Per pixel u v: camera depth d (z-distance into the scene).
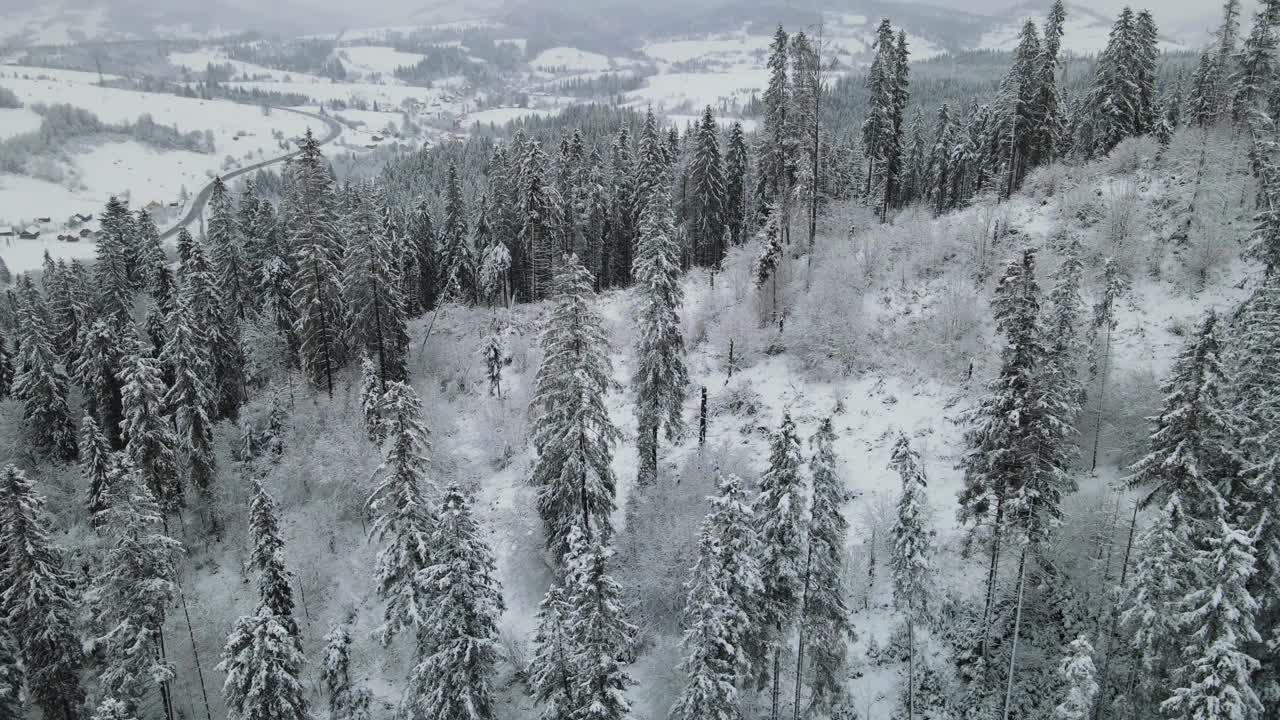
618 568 32.75
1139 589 22.80
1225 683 20.30
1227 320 32.38
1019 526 26.02
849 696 27.55
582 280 31.00
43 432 46.19
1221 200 41.25
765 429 40.16
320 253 46.59
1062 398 25.94
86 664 31.81
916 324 42.56
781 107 56.38
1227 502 23.61
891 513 32.22
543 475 31.89
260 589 28.89
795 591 23.95
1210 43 50.81
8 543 29.17
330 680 28.81
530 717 29.20
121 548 26.83
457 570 23.91
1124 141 50.50
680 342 37.03
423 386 50.53
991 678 27.27
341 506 40.44
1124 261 40.72
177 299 44.03
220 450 45.16
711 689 21.31
